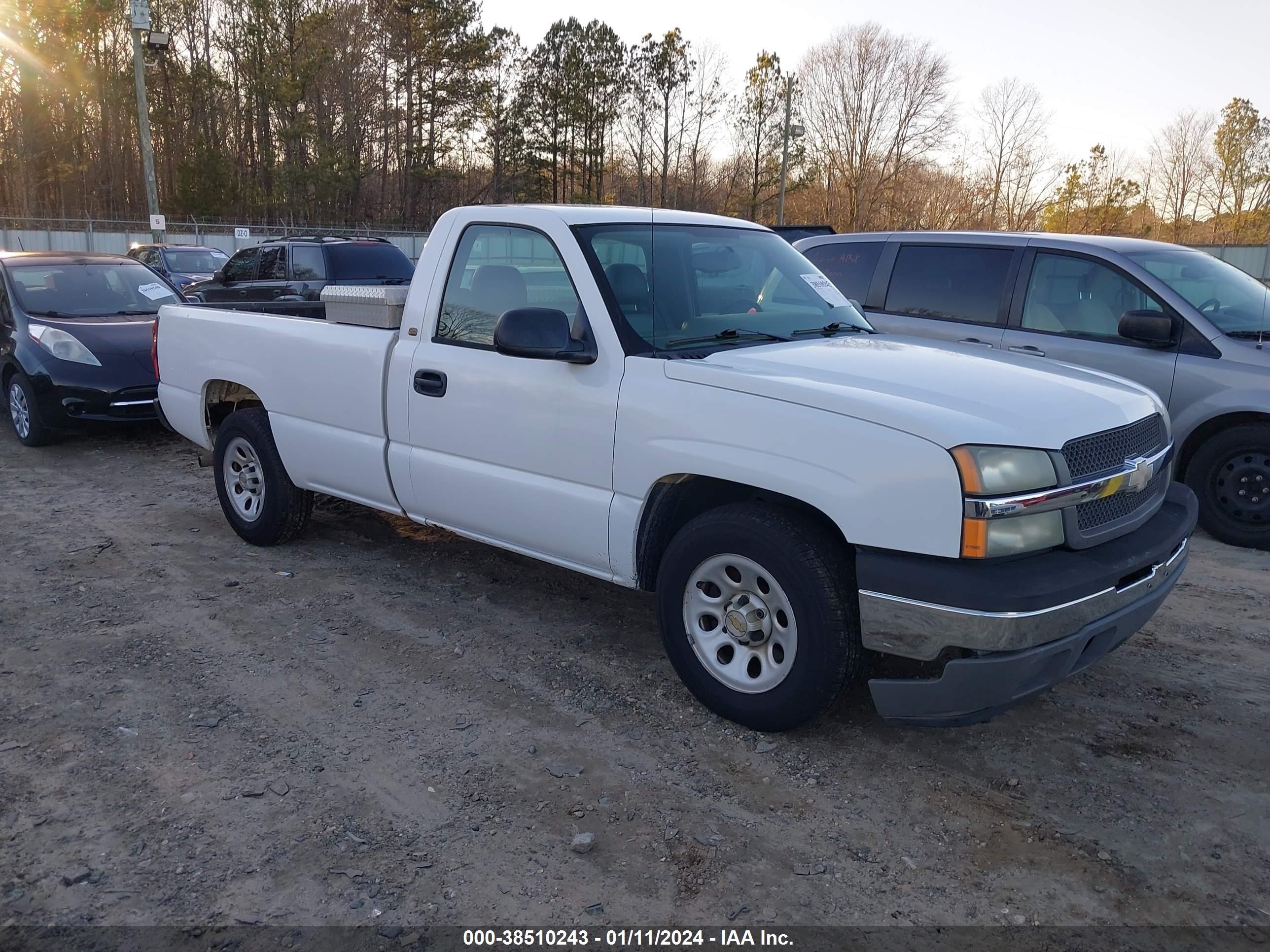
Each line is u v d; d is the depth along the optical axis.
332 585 5.24
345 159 50.94
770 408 3.36
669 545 3.95
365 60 55.38
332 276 13.55
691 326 4.04
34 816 3.11
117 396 8.59
